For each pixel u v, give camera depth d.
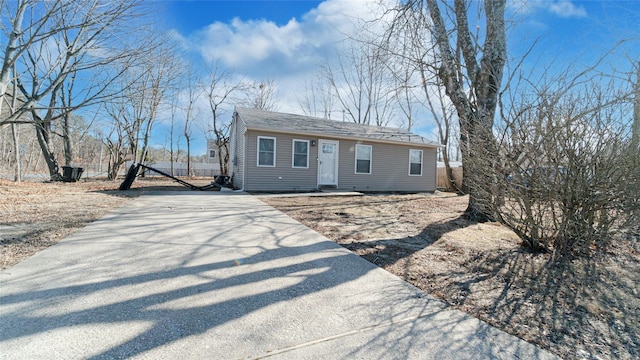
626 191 3.12
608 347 1.78
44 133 13.09
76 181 13.17
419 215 6.20
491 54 5.06
